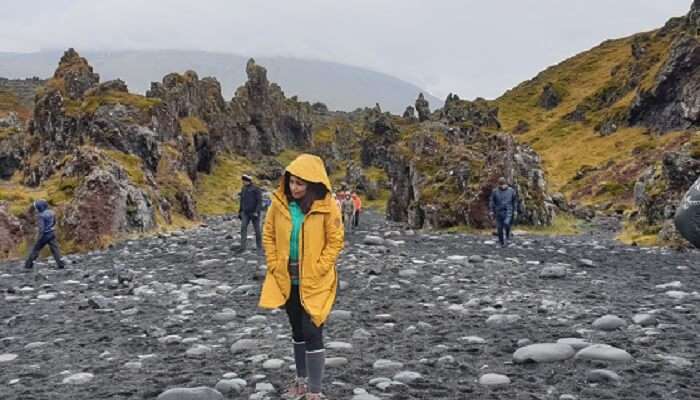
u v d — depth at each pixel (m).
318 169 6.47
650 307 11.56
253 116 118.88
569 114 145.00
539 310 11.37
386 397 6.69
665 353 8.22
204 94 98.25
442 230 37.34
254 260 20.67
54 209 30.66
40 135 63.72
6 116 104.81
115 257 23.66
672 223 26.67
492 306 11.93
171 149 54.28
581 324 10.10
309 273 6.43
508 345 8.85
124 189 33.28
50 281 17.78
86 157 34.91
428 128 52.75
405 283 15.04
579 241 29.34
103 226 29.59
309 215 6.45
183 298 13.71
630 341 8.84
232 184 81.56
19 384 7.74
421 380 7.27
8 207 28.41
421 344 9.16
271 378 7.61
